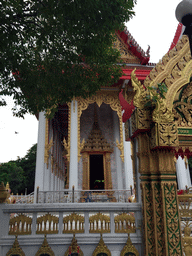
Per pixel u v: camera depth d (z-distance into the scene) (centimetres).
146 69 1919
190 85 591
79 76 689
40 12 564
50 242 516
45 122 1844
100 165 2209
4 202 549
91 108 2344
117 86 1983
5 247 516
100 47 658
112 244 527
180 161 1900
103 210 547
